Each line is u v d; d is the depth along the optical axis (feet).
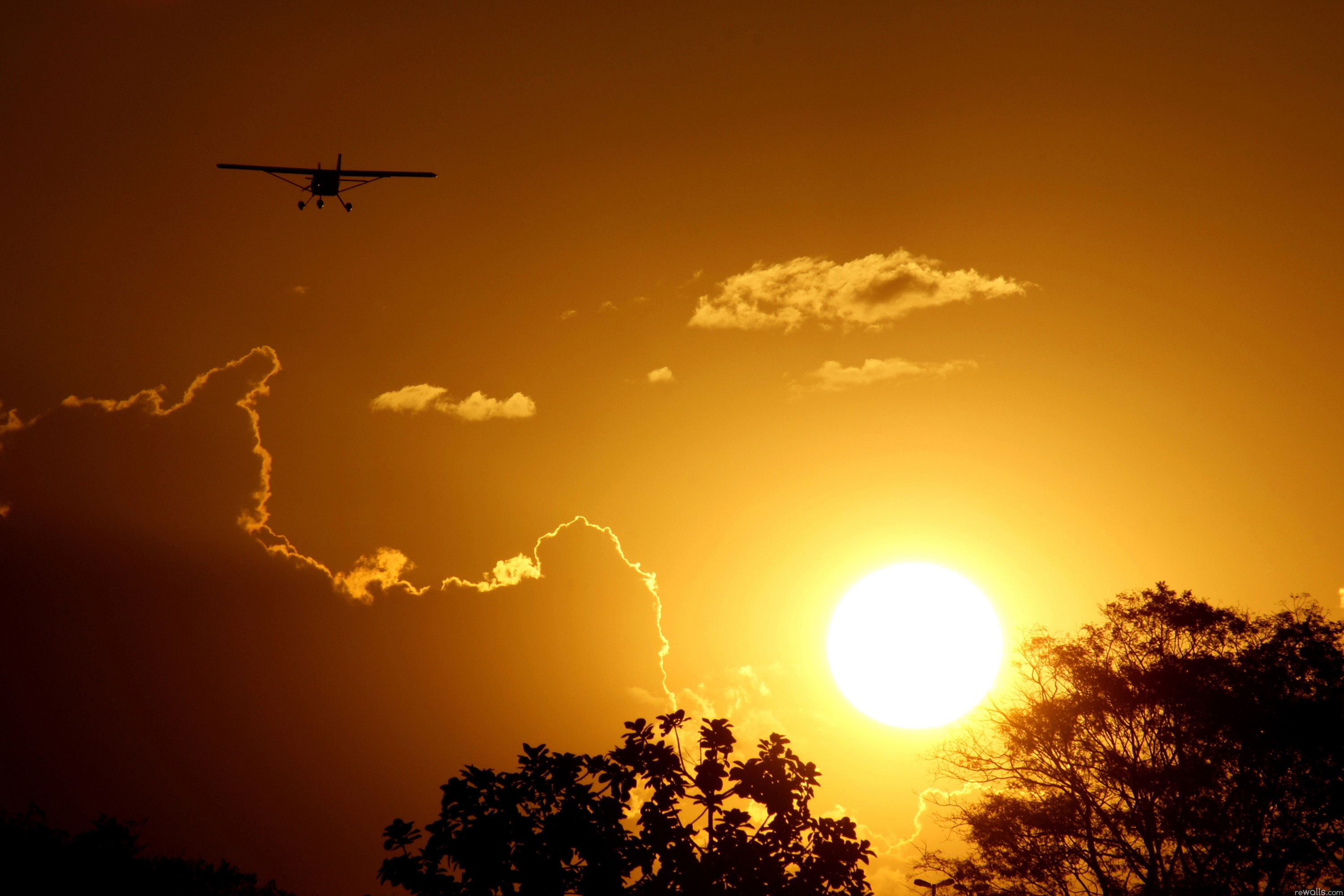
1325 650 84.02
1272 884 77.10
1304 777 78.48
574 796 54.13
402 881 51.47
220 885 77.20
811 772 56.70
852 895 53.93
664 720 57.82
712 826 54.24
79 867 67.31
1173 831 81.00
